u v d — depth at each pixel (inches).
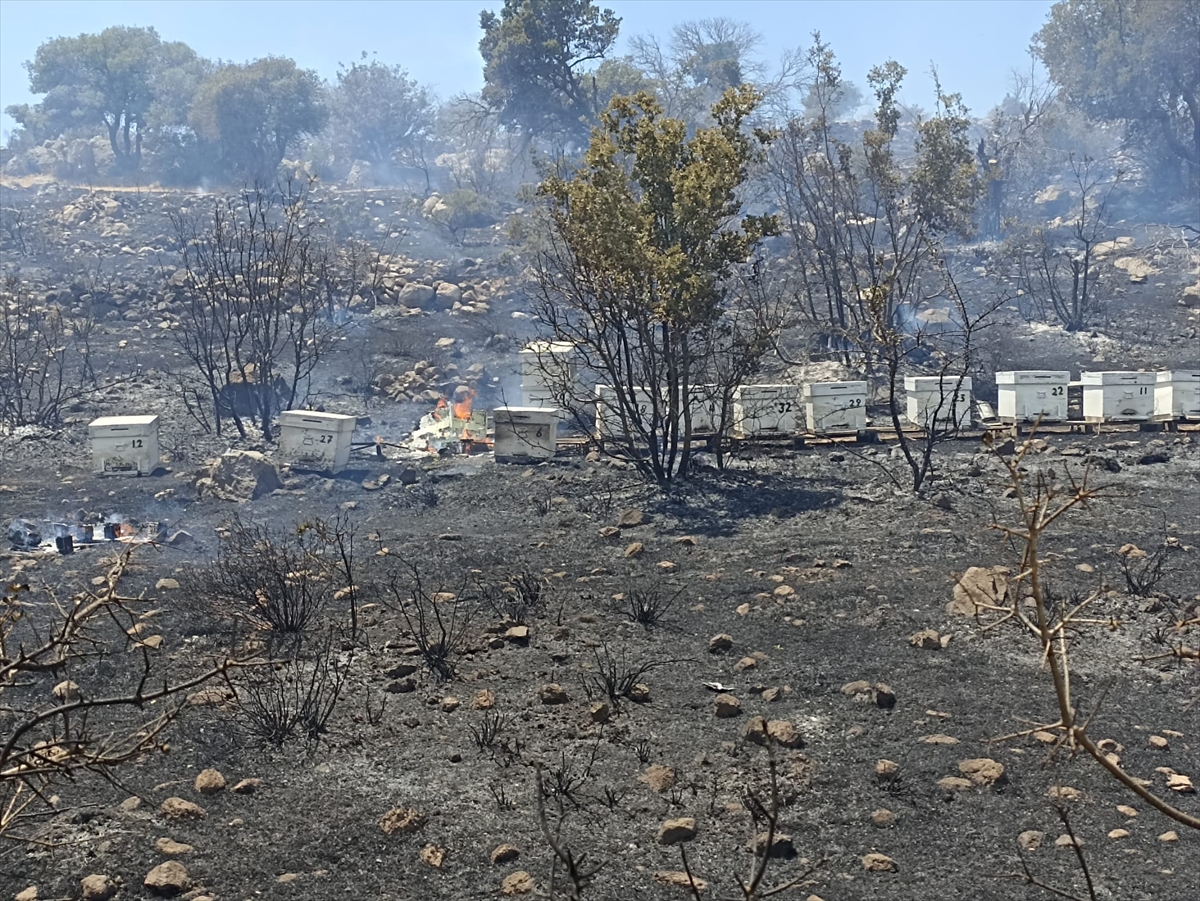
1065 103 1908.2
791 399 655.1
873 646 352.2
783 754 281.3
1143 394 687.7
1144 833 246.1
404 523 525.0
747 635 362.3
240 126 2277.3
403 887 229.0
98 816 253.3
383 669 333.7
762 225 574.9
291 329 786.8
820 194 1042.1
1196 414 684.1
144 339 1002.1
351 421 628.7
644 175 577.3
